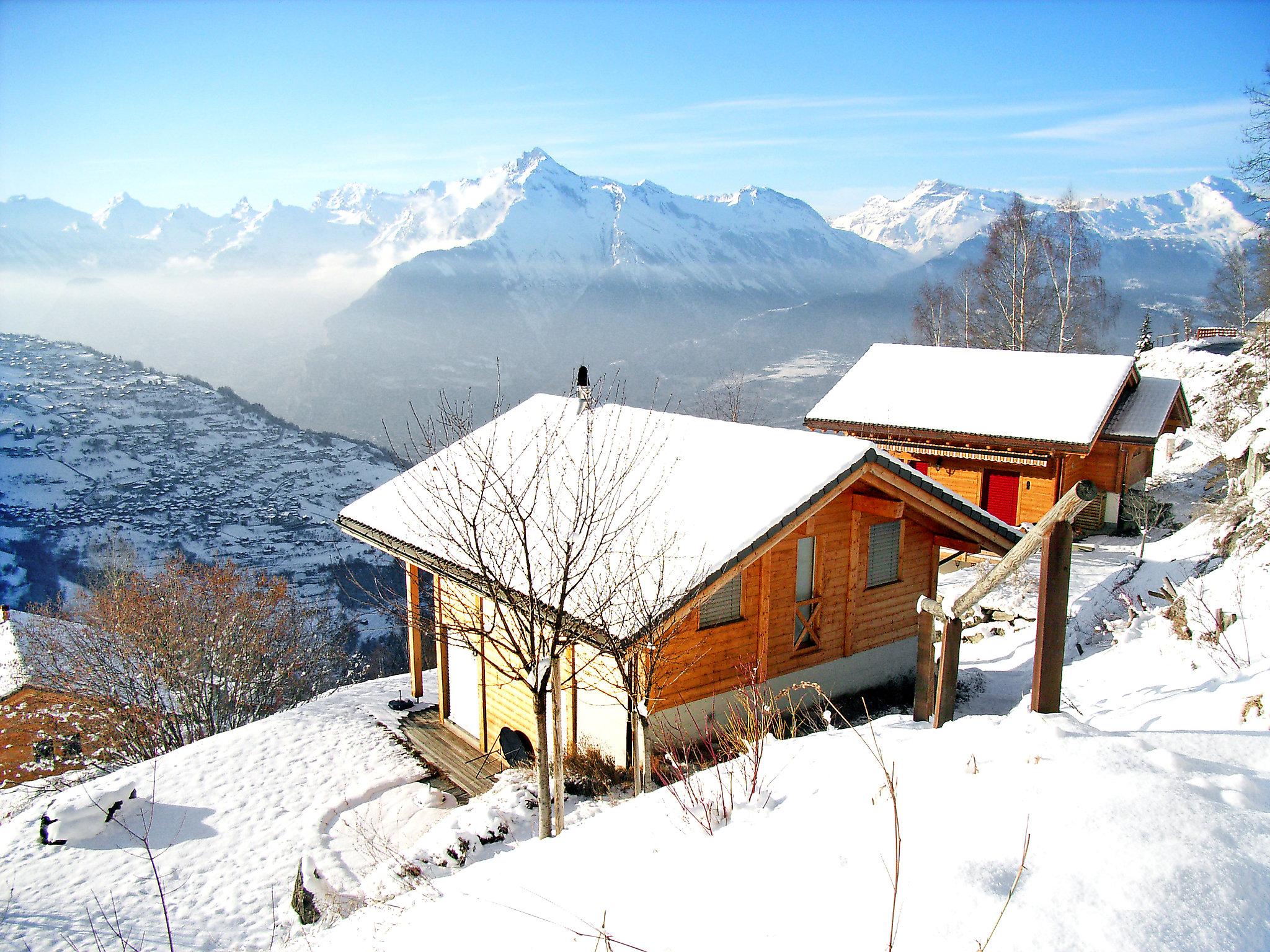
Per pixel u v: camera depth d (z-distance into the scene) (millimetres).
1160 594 12844
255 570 34469
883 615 12938
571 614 8242
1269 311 27734
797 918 2965
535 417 15703
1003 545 12664
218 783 12359
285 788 12117
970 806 3387
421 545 12023
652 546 9930
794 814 3861
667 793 5008
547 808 7086
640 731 8188
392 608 10766
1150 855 2820
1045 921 2576
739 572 9953
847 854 3270
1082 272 39281
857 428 25109
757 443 12062
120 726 18734
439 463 11391
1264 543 10539
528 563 7492
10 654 22438
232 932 8805
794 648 11703
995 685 12609
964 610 5828
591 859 4195
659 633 8383
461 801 11727
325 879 9289
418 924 4160
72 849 10719
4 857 10633
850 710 12039
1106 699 8062
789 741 5695
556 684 7391
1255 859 2799
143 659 19438
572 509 11062
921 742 4375
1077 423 22703
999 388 24906
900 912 2787
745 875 3389
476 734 13609
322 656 23500
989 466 23906
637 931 3277
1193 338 54125
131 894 9633
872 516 12492
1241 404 27078
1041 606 4637
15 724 20266
